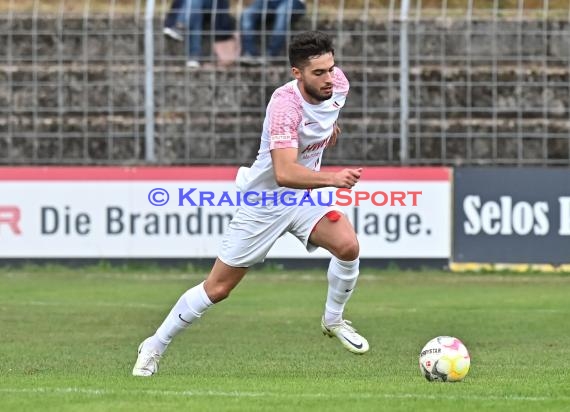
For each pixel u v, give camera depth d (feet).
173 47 197.57
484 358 100.68
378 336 117.60
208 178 182.29
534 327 124.98
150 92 186.09
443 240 181.98
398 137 187.93
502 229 181.78
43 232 185.06
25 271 184.44
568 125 194.39
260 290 163.22
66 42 203.21
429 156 190.19
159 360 94.07
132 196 183.83
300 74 80.07
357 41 195.42
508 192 181.37
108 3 203.92
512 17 193.88
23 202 184.96
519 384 79.46
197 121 196.34
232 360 99.25
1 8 204.33
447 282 172.65
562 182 180.96
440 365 80.43
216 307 143.84
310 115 80.89
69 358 100.48
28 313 136.98
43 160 193.67
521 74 190.70
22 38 202.28
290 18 189.88
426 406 68.03
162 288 164.25
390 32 186.29
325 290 163.22
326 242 82.79
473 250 182.19
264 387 77.10
